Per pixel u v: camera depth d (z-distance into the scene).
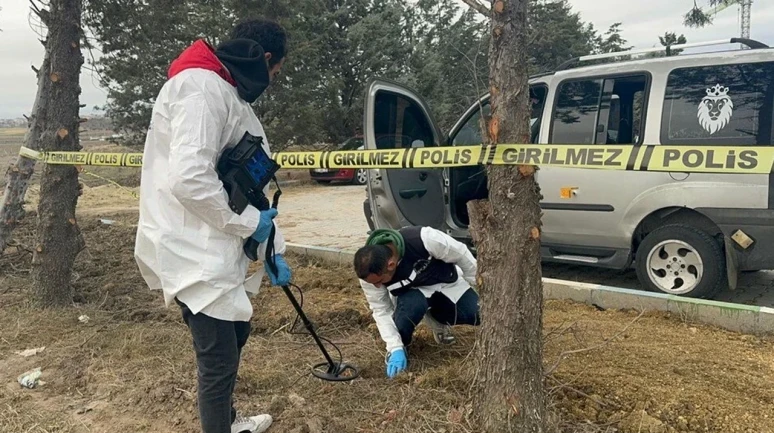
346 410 2.83
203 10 11.88
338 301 4.61
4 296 4.80
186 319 2.24
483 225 2.34
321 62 18.34
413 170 5.41
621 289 4.28
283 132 15.88
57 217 4.47
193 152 1.97
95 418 2.89
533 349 2.32
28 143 5.46
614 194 4.67
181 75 2.11
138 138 15.52
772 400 2.68
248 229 2.15
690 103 4.41
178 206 2.15
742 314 3.68
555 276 5.65
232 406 2.68
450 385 2.94
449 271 3.39
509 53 2.18
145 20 6.73
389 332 3.21
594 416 2.61
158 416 2.87
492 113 2.23
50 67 4.43
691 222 4.44
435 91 18.55
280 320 4.12
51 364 3.50
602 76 4.87
